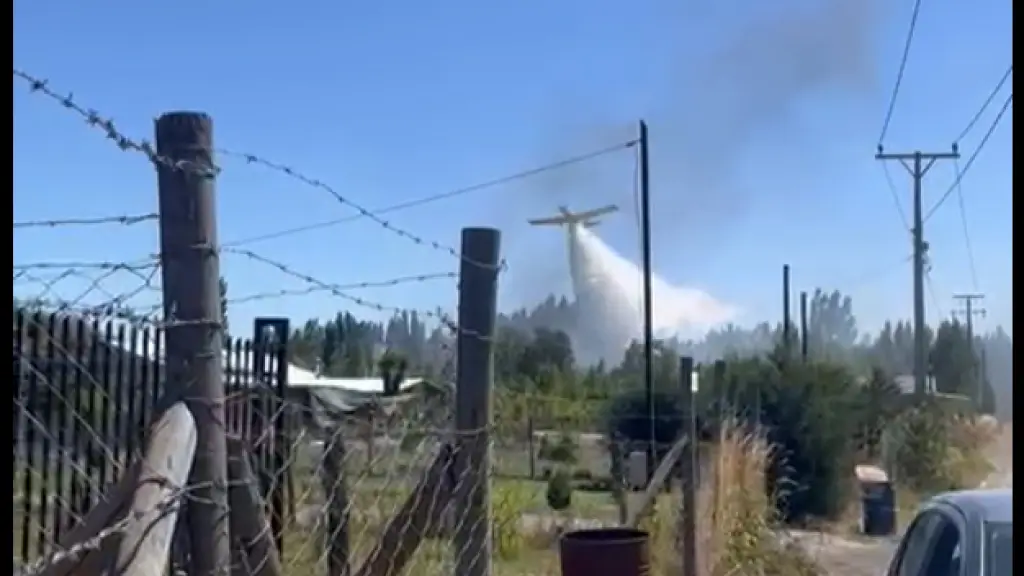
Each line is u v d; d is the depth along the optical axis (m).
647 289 23.23
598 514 15.12
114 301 3.47
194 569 3.37
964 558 4.77
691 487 10.98
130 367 3.97
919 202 38.47
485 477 5.55
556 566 10.67
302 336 10.46
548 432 21.02
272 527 5.02
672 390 22.59
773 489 15.37
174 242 3.43
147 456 3.15
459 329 5.61
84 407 3.78
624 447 16.72
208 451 3.41
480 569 5.50
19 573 3.03
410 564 5.92
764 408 21.03
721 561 11.77
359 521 6.20
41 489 3.60
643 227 23.45
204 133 3.47
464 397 5.61
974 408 39.78
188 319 3.41
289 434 5.62
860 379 26.91
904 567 5.61
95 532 3.03
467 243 5.64
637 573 6.98
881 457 25.78
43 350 3.62
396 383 8.91
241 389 5.08
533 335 28.58
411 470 6.45
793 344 32.31
